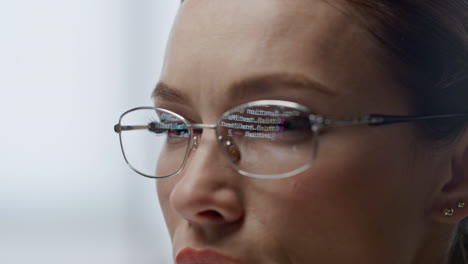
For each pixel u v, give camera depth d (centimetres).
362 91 76
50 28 272
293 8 75
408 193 79
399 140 77
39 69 271
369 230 75
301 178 73
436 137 81
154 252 257
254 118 75
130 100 276
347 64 75
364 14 77
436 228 85
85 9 276
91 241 259
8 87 268
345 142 74
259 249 74
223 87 76
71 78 273
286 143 74
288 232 74
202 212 75
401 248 79
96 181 271
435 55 82
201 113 80
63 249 250
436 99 81
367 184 75
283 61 73
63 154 271
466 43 87
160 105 87
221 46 77
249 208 75
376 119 74
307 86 73
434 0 84
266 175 74
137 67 278
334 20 76
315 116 71
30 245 251
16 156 269
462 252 96
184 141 87
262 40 75
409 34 80
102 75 275
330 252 74
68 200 271
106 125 274
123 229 266
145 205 269
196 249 76
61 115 272
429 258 85
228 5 79
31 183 269
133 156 95
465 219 97
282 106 73
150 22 281
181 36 82
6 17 268
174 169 87
